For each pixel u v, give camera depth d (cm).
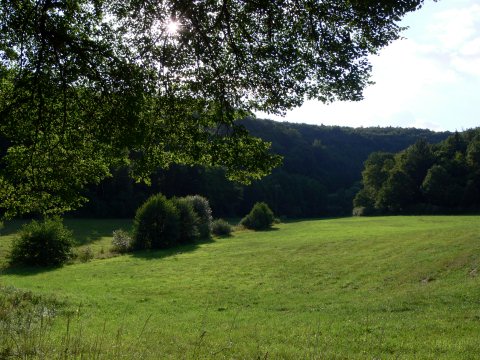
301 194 11800
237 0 860
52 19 848
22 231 3844
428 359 974
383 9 726
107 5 909
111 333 1266
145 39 866
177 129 949
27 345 771
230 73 904
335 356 1005
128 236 4897
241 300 2203
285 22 849
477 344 1081
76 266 3709
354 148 14675
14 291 1842
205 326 1501
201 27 855
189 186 9081
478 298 1684
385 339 1195
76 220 7300
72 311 1706
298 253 3784
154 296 2336
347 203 12244
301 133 14950
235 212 10369
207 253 4219
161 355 938
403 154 10250
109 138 866
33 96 870
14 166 1001
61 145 970
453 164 9262
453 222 6506
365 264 2961
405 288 2203
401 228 5656
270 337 1278
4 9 845
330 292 2320
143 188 8762
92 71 848
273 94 920
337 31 830
